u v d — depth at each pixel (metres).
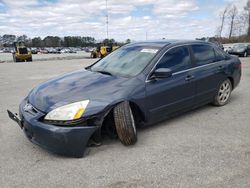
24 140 4.28
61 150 3.54
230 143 4.11
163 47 4.79
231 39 68.69
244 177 3.18
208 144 4.08
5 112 5.89
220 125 4.86
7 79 11.52
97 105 3.68
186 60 5.01
